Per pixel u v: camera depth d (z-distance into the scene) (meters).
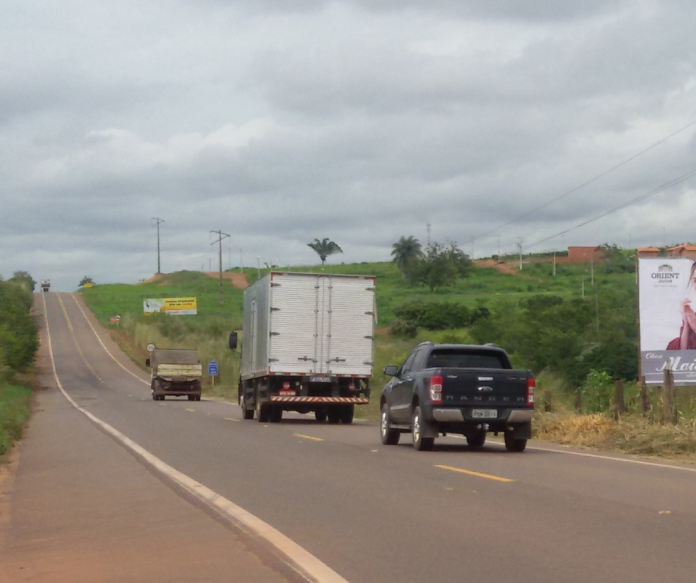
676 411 20.69
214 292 152.38
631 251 124.81
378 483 12.73
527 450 18.20
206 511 10.70
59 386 71.25
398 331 83.38
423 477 13.35
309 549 8.27
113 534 9.62
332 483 12.84
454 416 17.34
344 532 9.08
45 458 18.39
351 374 28.23
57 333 112.50
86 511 11.28
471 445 19.41
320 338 28.05
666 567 7.25
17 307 81.44
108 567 7.95
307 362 27.91
